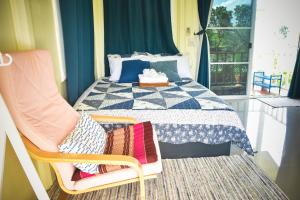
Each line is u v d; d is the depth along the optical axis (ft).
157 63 10.83
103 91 8.82
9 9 4.78
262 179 6.29
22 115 4.00
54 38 7.09
